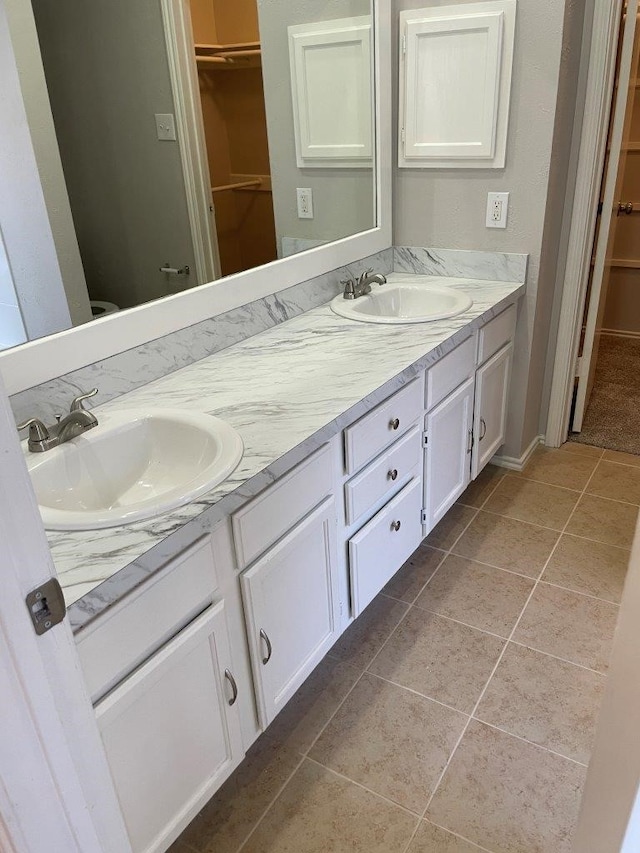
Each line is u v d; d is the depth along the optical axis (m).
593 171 2.51
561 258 2.70
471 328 2.12
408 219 2.66
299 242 2.22
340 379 1.69
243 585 1.31
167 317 1.73
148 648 1.12
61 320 1.50
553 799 1.50
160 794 1.21
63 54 1.42
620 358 4.03
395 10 2.36
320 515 1.52
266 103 1.96
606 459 2.94
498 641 1.96
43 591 0.69
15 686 0.68
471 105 2.34
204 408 1.55
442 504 2.26
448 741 1.66
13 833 0.72
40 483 1.27
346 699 1.79
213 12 1.74
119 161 1.57
